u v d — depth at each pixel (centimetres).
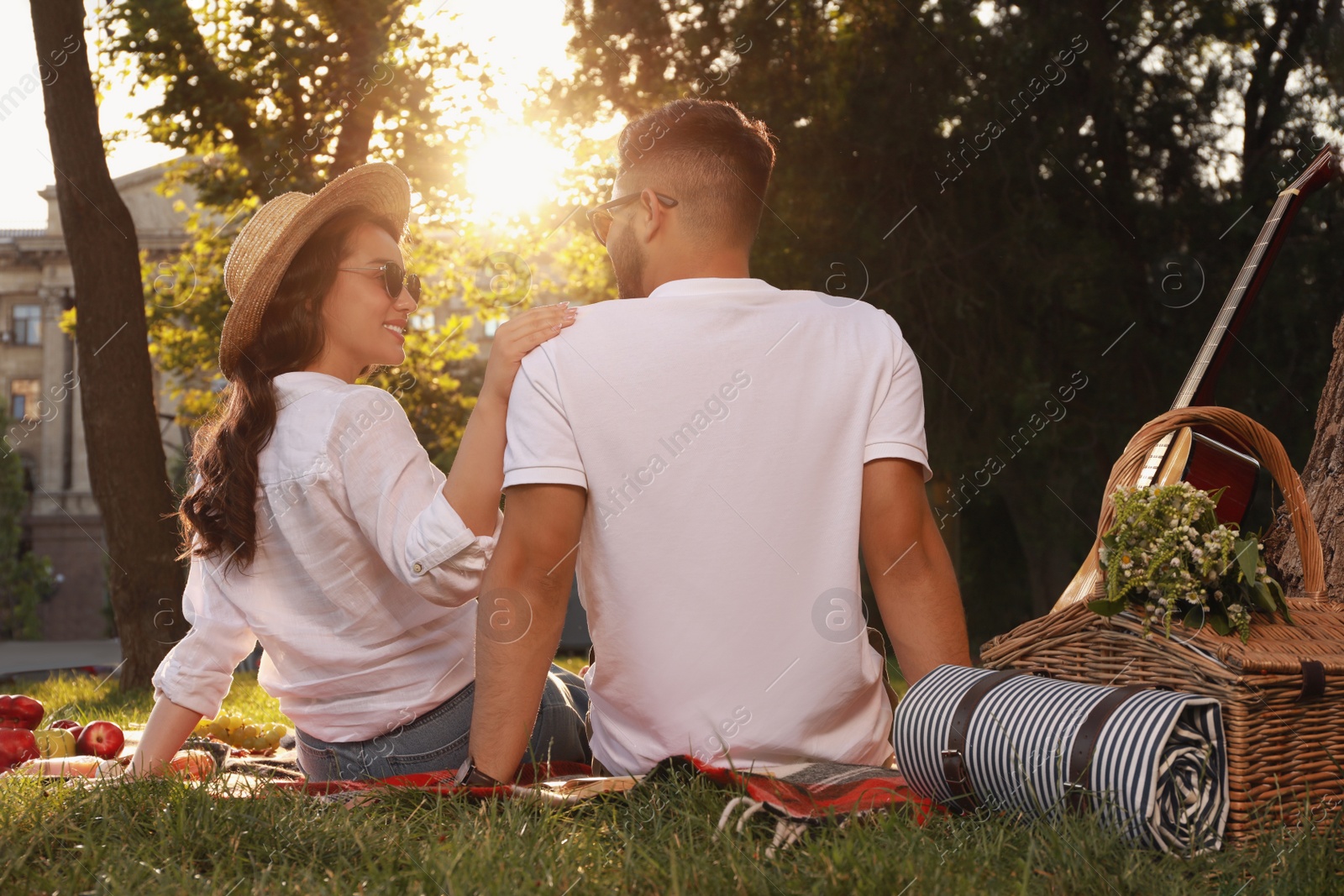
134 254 827
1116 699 166
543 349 189
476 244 1492
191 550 227
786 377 187
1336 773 177
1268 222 302
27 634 3041
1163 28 1088
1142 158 1116
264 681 229
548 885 142
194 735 309
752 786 170
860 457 191
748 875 145
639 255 203
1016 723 171
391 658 217
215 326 1415
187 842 165
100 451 806
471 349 1639
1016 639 199
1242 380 1077
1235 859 156
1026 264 1100
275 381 222
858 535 191
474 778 187
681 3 1214
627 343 185
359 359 239
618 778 188
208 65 1190
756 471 184
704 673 185
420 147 1220
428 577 196
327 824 169
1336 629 188
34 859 162
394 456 210
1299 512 209
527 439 186
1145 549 181
